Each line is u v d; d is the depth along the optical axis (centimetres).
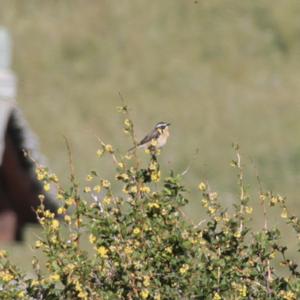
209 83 8081
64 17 8569
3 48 3228
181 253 1434
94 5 8712
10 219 3434
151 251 1433
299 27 8650
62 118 7375
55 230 1431
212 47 8500
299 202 6284
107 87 7912
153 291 1427
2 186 3319
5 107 3078
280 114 7644
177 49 8456
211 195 1463
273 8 8725
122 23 8600
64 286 1459
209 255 1442
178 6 8781
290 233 4631
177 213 1448
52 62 8069
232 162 1487
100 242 1434
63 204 1459
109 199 1439
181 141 7062
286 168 6725
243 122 7519
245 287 1420
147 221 1438
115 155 1569
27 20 8431
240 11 8750
